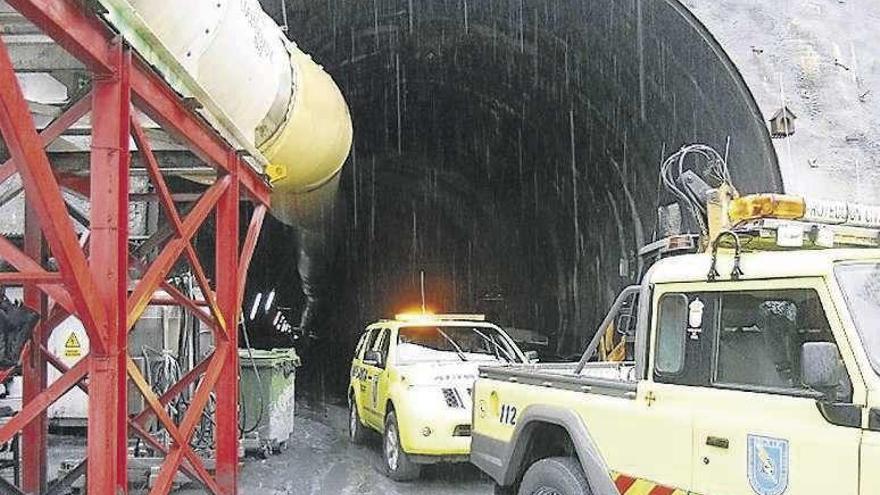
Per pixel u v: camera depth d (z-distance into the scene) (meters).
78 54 3.50
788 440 3.85
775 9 11.57
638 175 15.08
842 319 3.76
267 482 8.98
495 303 25.61
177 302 6.87
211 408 9.59
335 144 10.42
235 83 5.78
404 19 15.38
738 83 11.33
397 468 9.05
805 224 4.56
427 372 9.41
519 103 18.23
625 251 16.20
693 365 4.53
